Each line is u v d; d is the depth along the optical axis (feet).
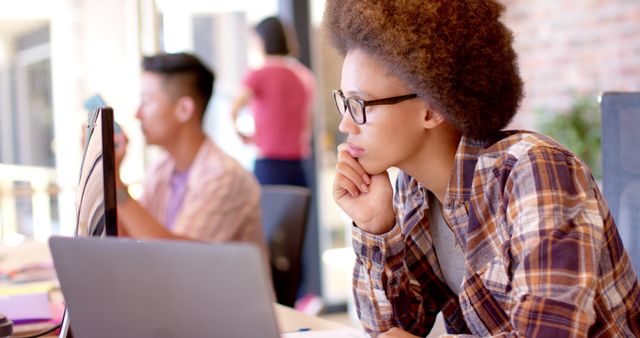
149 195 8.61
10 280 6.79
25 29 14.38
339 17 4.07
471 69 3.90
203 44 14.79
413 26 3.84
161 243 2.85
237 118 13.83
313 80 14.48
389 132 4.08
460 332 4.72
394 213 4.46
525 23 14.25
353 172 4.41
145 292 2.98
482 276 4.05
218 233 7.91
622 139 5.08
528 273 3.49
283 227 7.74
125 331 3.15
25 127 14.80
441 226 4.55
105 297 3.14
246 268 2.68
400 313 4.61
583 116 12.46
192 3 14.55
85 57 13.34
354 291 4.72
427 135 4.18
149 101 8.25
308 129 14.52
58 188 13.00
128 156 12.21
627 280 4.02
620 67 12.48
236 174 8.06
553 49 13.70
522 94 4.17
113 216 3.83
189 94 8.23
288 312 5.59
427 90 3.91
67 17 13.71
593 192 3.81
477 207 4.03
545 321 3.36
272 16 13.82
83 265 3.17
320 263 15.23
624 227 5.04
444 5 3.87
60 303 5.88
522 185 3.75
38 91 14.38
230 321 2.80
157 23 12.09
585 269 3.44
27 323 5.18
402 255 4.50
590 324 3.40
